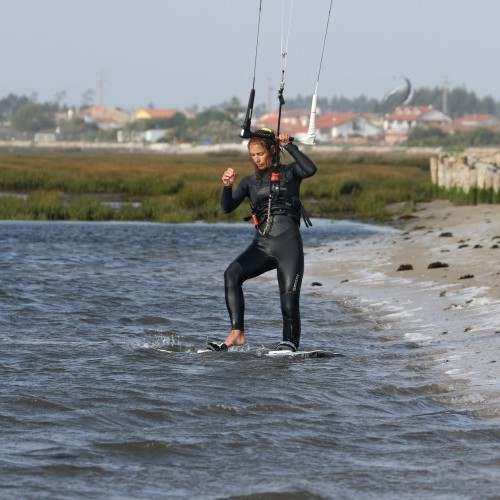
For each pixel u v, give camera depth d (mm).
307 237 77125
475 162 128875
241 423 20594
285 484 16641
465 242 56938
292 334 28719
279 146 28297
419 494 16172
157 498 15938
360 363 27078
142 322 35375
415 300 38656
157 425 20406
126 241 72875
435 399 22922
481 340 29094
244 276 28859
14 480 16672
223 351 28750
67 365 26422
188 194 115750
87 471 17234
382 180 155125
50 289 43406
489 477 17016
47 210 99500
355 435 19719
